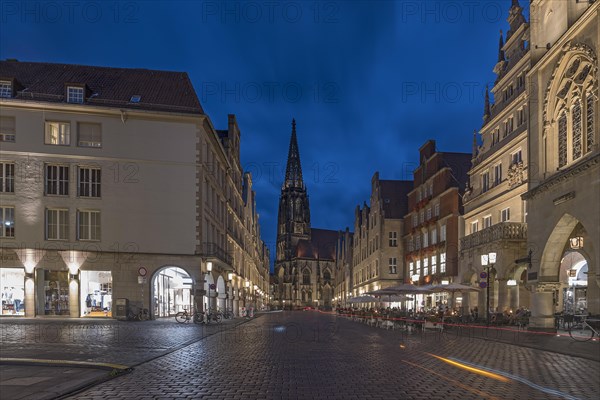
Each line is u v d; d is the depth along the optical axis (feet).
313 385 31.76
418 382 33.04
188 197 116.26
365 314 125.18
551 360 45.14
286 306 478.59
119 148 114.21
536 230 80.38
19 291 107.96
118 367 35.88
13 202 108.47
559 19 79.10
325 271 489.26
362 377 34.96
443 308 130.00
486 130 121.80
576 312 90.07
